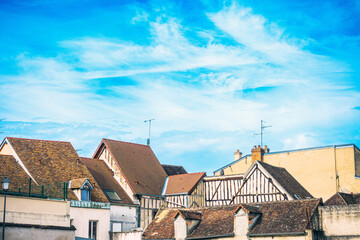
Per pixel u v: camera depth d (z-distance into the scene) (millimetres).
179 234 33250
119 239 36469
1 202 26641
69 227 29359
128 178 41938
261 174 39594
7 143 38281
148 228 35656
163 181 45094
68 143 41188
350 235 28500
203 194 43312
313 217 29453
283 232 29031
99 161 43531
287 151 45344
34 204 27938
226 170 48219
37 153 38250
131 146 46281
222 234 31328
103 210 37094
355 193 39594
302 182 44094
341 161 43031
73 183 36938
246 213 30703
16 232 26562
